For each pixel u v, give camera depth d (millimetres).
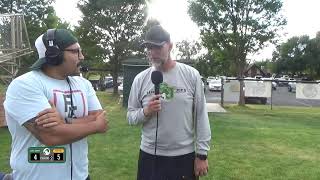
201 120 3834
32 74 2762
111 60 35969
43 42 2789
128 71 19078
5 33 14156
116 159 8031
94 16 34906
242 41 25000
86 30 35375
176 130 3727
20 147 2768
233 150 9234
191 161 3838
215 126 13195
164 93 3703
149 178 3820
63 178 2777
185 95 3734
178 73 3750
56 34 2775
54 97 2766
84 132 2758
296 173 7352
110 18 34688
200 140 3836
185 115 3748
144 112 3721
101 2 34500
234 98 23734
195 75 3812
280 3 24250
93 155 8352
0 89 13750
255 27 24656
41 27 37875
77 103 2859
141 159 3916
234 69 27266
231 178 6953
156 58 3672
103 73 46562
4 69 15148
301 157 8664
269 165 7898
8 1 37500
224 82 23594
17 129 2756
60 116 2766
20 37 14305
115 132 11164
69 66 2818
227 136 11102
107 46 35625
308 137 11219
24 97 2672
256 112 20547
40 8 38469
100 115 2916
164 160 3773
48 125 2633
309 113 21312
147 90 3842
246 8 24453
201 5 24781
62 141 2691
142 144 3918
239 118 16594
